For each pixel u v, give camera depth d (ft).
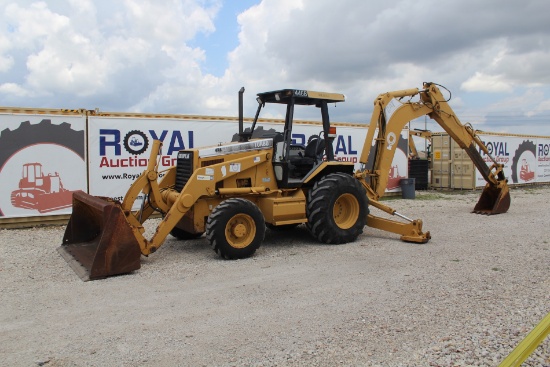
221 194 25.62
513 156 71.82
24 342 13.82
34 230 34.42
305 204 27.50
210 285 19.53
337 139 51.39
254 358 12.57
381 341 13.50
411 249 26.20
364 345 13.25
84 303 17.31
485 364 12.02
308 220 27.61
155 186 25.70
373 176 31.78
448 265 22.31
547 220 36.78
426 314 15.57
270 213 26.40
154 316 15.89
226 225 23.81
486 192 41.75
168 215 23.85
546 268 21.43
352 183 28.12
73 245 26.12
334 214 28.09
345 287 18.97
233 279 20.42
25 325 15.17
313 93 27.96
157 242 23.43
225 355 12.79
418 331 14.15
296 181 27.76
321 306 16.67
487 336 13.65
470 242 28.02
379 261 23.40
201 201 25.64
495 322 14.70
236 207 24.04
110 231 20.80
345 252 25.61
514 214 40.57
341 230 27.68
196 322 15.29
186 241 29.22
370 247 26.86
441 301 16.88
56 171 36.81
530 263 22.44
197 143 42.27
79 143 37.58
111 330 14.67
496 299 16.97
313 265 22.76
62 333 14.47
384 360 12.30
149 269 22.21
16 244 28.78
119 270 20.97
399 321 15.01
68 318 15.78
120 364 12.35
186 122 41.73
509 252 25.04
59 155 36.88
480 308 16.05
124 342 13.74
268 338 13.88
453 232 31.63
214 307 16.75
